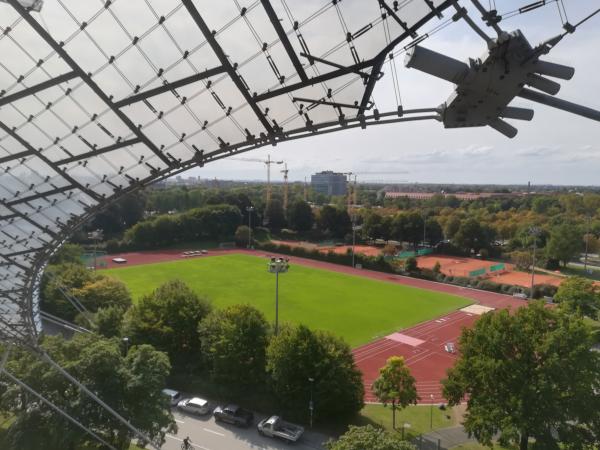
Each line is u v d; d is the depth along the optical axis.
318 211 155.50
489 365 29.77
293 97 18.31
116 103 20.47
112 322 47.25
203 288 82.38
